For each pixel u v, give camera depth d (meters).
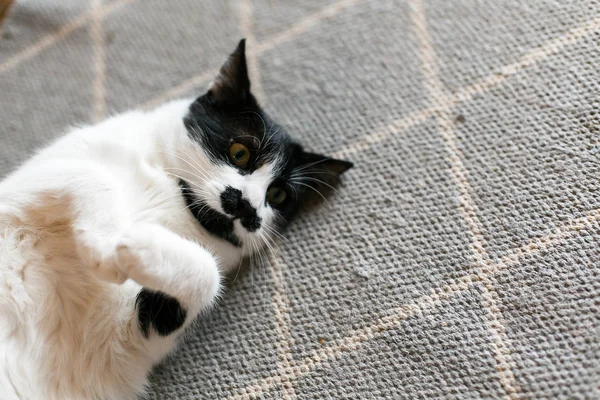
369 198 0.65
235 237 0.63
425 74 0.68
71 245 0.59
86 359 0.59
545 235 0.61
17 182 0.59
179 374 0.62
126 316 0.60
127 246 0.56
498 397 0.58
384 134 0.67
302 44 0.71
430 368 0.60
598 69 0.65
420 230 0.63
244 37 0.73
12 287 0.57
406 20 0.70
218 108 0.64
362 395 0.60
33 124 0.72
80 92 0.72
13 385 0.56
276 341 0.62
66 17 0.75
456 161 0.65
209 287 0.59
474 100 0.66
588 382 0.57
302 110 0.69
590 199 0.62
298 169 0.66
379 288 0.62
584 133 0.63
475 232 0.63
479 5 0.69
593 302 0.59
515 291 0.60
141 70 0.73
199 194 0.61
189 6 0.74
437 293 0.61
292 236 0.65
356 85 0.69
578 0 0.67
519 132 0.65
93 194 0.58
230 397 0.61
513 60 0.67
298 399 0.60
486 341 0.60
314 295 0.63
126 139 0.62
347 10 0.72
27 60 0.74
